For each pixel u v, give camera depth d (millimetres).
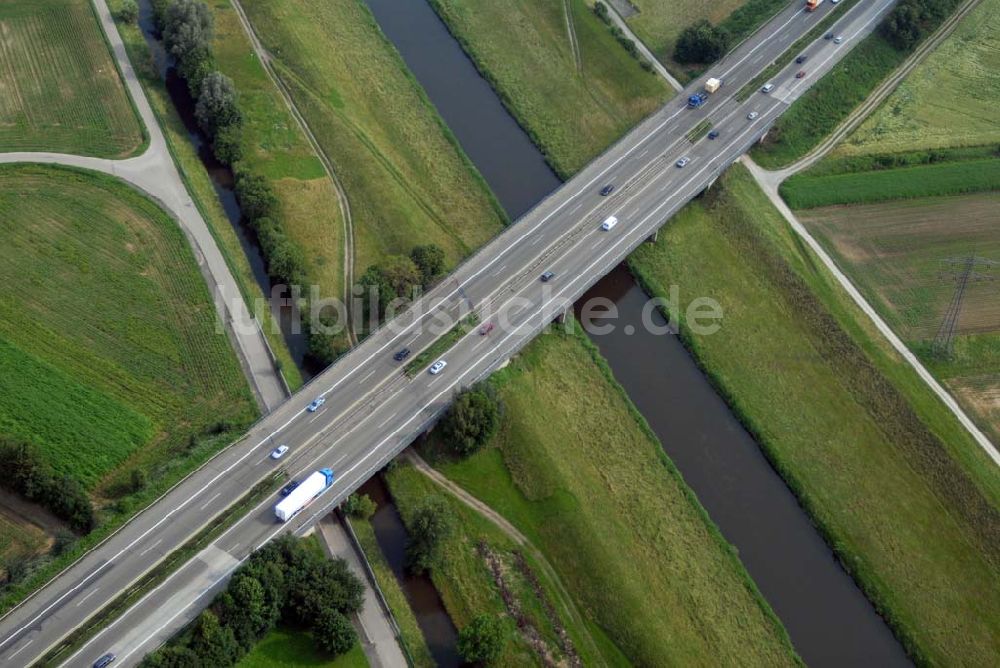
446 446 180500
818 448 189375
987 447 191500
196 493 165250
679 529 174875
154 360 186875
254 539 159750
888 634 166000
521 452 181000
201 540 157750
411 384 185125
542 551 170000
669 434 191750
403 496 173625
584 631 159875
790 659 160250
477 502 175125
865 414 195750
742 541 176500
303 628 152750
